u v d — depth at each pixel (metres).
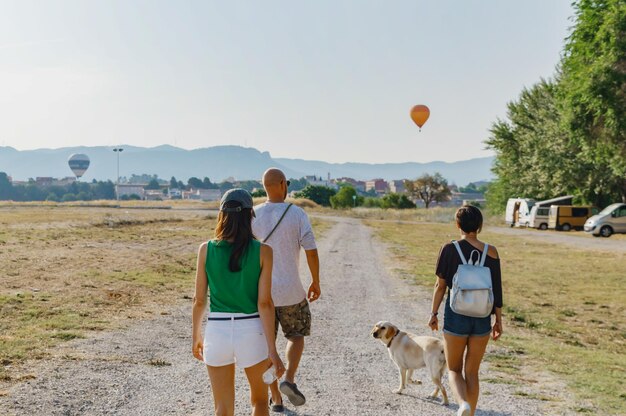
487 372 8.86
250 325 4.33
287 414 6.43
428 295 17.39
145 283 16.38
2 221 35.25
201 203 100.56
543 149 60.34
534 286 19.89
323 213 85.69
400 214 82.56
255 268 4.36
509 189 73.88
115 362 8.25
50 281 15.36
